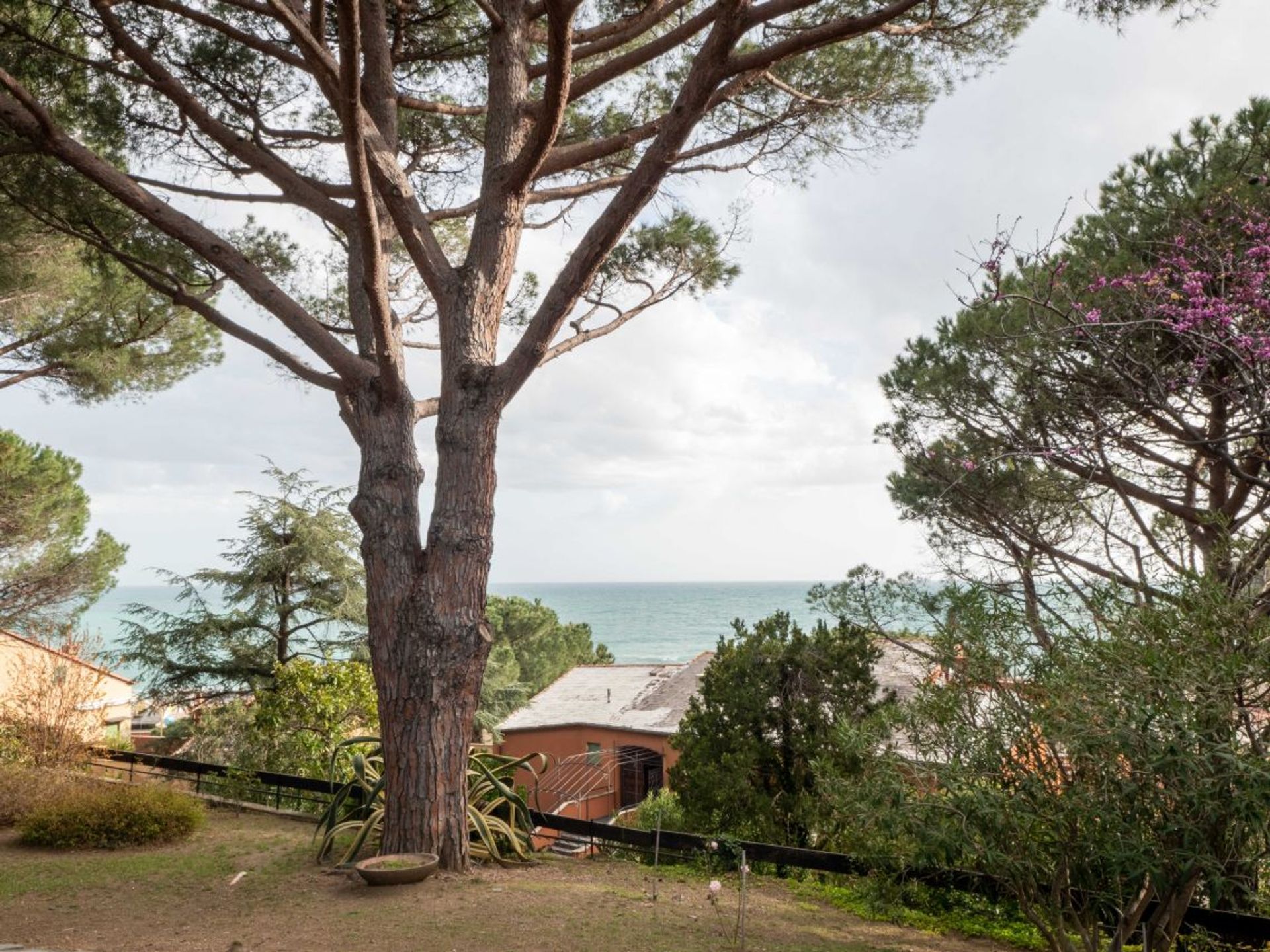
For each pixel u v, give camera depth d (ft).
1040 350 27.48
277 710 42.19
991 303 27.89
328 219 28.58
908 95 29.50
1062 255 27.20
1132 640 16.76
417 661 24.68
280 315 26.71
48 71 28.19
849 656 31.89
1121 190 28.14
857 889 23.59
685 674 79.71
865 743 19.07
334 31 30.78
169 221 25.71
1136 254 27.07
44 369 43.91
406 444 26.68
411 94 33.71
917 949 19.85
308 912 20.59
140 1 25.27
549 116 24.11
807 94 29.68
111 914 20.54
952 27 27.17
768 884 26.07
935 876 22.36
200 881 23.58
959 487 31.48
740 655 33.09
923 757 18.49
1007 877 17.43
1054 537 32.17
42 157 27.43
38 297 41.78
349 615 51.03
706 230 32.68
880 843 22.16
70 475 59.26
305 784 33.99
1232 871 16.37
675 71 32.94
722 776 31.30
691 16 31.37
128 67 30.09
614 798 72.43
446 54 32.42
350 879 23.43
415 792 24.31
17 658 47.16
